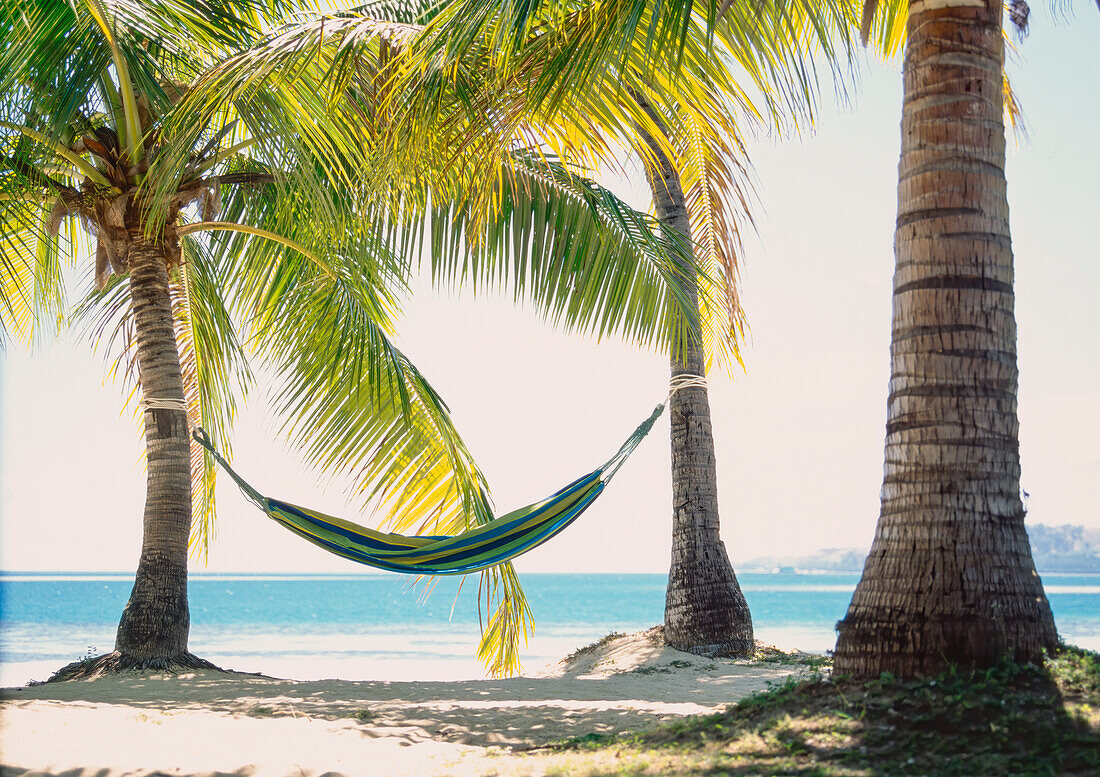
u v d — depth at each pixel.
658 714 6.16
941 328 4.64
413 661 23.00
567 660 11.92
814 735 4.16
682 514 11.10
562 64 5.51
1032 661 4.31
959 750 3.83
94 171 8.43
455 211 9.01
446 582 80.75
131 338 10.75
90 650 8.81
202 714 6.13
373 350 9.80
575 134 7.37
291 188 8.42
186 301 10.66
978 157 4.79
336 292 9.94
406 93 6.27
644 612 53.75
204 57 7.84
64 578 143.00
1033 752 3.72
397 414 10.14
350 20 6.56
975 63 4.86
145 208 8.55
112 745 5.02
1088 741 3.73
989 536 4.44
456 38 5.42
